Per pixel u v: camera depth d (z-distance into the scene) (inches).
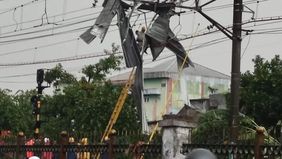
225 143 457.1
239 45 668.1
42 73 960.9
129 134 601.3
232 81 661.9
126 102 1164.5
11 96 1524.4
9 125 1467.8
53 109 1461.6
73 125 1296.8
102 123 1253.7
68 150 599.8
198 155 151.6
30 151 652.7
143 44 771.4
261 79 1051.3
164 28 766.5
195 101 1462.8
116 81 1696.6
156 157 507.2
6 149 696.4
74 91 1396.4
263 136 437.1
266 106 1025.5
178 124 490.9
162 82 1856.5
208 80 2007.9
